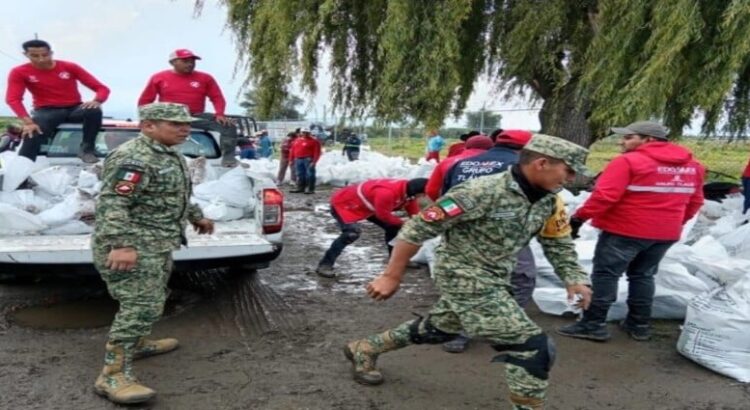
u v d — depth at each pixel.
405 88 7.59
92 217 4.91
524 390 2.79
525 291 4.13
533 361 2.76
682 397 3.50
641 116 6.04
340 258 7.10
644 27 6.50
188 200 3.45
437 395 3.47
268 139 20.89
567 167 2.64
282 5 8.30
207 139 6.98
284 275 6.21
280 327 4.60
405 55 7.53
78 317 4.71
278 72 8.77
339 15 8.91
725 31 5.92
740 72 6.92
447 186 4.03
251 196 5.68
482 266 2.83
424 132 7.98
